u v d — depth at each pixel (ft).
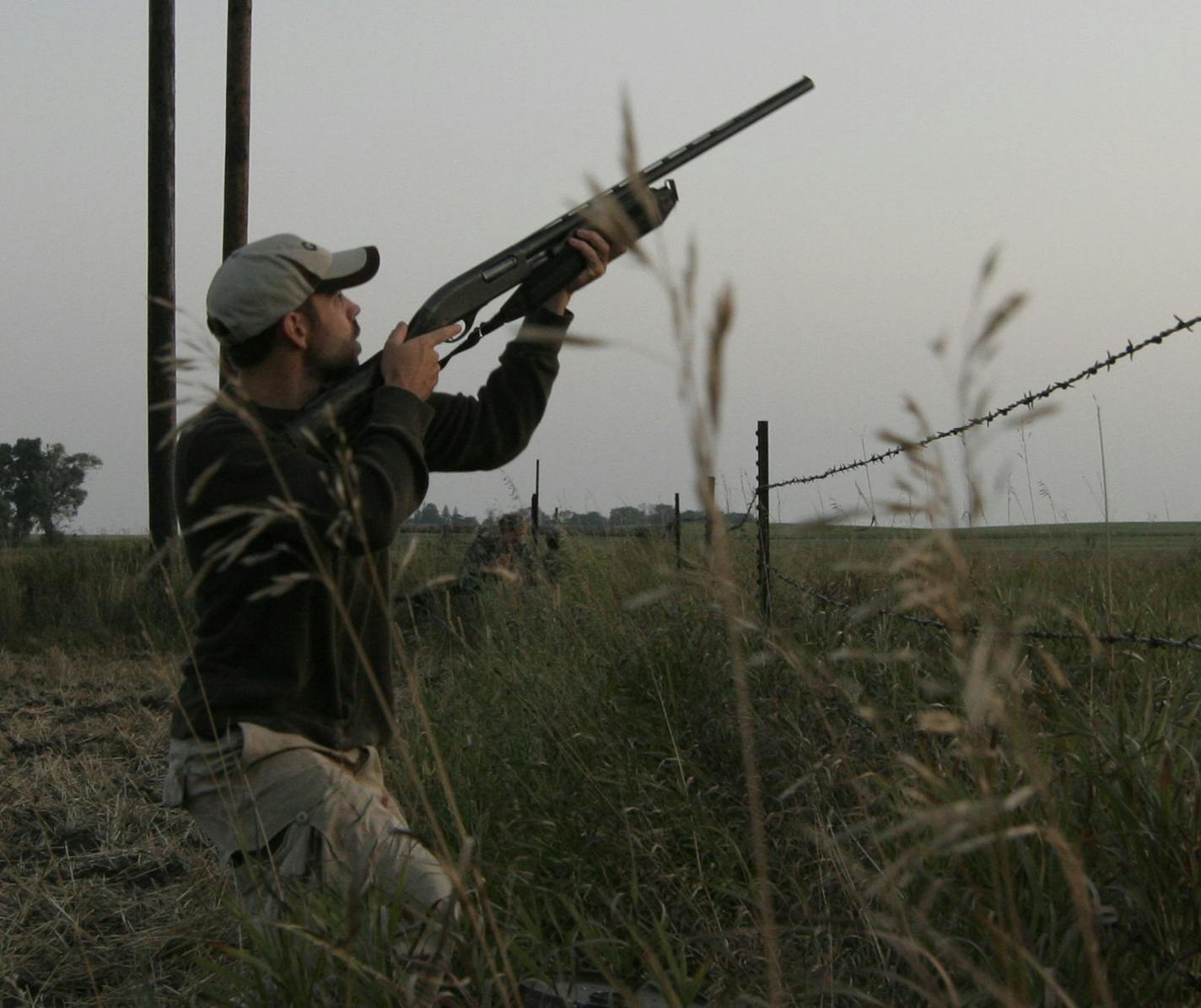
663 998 8.20
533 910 9.78
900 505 4.27
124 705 25.27
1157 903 6.77
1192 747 8.30
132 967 11.59
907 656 4.70
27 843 16.20
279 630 8.61
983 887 6.92
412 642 22.13
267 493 8.37
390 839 8.18
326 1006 6.99
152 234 39.52
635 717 13.41
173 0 39.50
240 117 38.29
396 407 8.86
